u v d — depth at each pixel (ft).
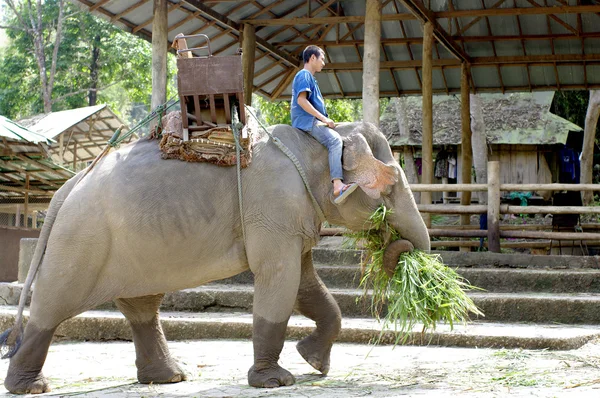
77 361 21.43
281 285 17.08
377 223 18.13
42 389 16.88
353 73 62.85
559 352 20.89
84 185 17.30
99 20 110.63
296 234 17.30
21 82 114.73
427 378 17.17
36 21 115.03
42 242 17.39
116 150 18.03
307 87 18.39
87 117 78.84
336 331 18.84
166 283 17.19
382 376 17.76
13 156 57.98
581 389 14.96
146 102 120.47
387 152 18.53
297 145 18.03
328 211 18.34
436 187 36.01
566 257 33.50
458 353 21.21
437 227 47.21
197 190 17.08
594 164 86.99
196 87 17.16
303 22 50.26
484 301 26.73
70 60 110.93
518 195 70.44
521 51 58.13
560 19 53.57
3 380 18.92
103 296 17.07
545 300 26.35
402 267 18.17
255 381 16.93
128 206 16.71
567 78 59.77
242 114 17.58
